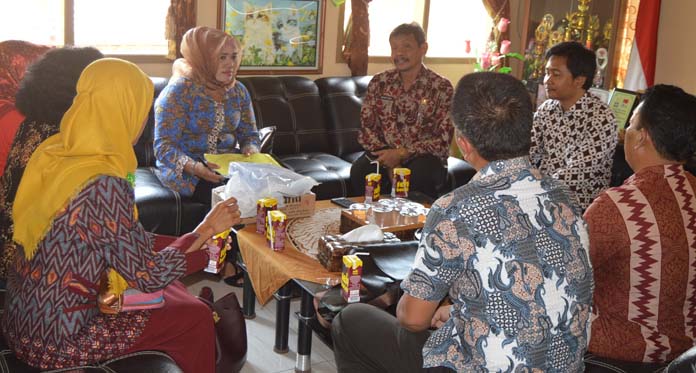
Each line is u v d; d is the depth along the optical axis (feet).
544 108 11.25
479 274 5.09
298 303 11.35
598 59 17.08
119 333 6.52
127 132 6.42
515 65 19.34
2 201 6.75
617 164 13.11
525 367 5.10
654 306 6.53
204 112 12.32
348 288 7.89
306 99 15.52
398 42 12.68
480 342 5.16
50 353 6.18
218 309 8.52
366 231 8.87
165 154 11.93
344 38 17.01
